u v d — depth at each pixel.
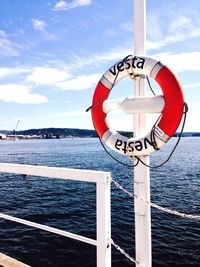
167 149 82.88
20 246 10.77
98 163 48.31
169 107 2.64
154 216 15.54
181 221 14.37
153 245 11.01
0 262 2.92
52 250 10.27
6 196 21.48
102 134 3.02
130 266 9.16
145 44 2.80
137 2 2.76
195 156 57.56
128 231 12.81
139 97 2.74
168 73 2.68
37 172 2.71
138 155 2.77
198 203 18.88
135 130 2.80
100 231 2.38
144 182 2.73
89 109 3.13
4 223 13.80
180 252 10.27
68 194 22.23
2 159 58.75
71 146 125.38
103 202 2.34
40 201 19.55
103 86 3.02
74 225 13.88
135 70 2.78
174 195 21.59
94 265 8.91
